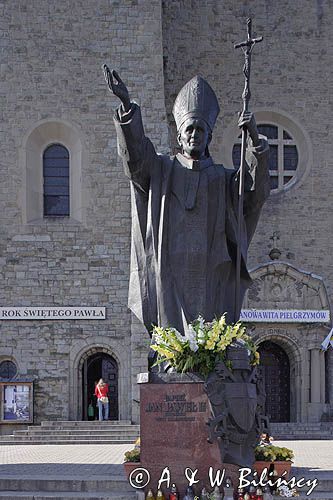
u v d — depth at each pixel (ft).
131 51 102.22
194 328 34.81
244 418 33.86
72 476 41.73
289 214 111.86
